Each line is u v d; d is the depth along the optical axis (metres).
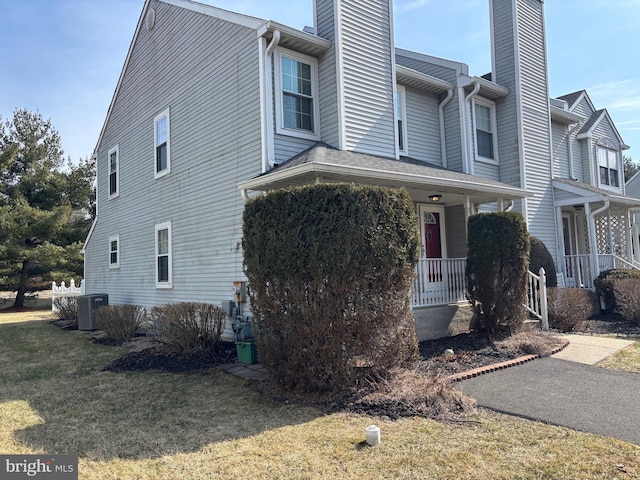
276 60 8.53
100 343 9.77
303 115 8.90
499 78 12.99
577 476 3.24
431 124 11.80
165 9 11.76
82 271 22.97
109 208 14.99
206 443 4.07
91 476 3.45
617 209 14.87
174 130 11.26
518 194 9.74
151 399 5.52
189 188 10.55
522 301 8.26
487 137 12.63
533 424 4.30
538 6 13.83
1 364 7.87
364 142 9.02
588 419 4.38
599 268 12.82
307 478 3.32
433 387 5.14
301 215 5.25
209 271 9.74
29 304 23.72
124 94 14.05
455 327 8.74
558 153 15.36
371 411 4.76
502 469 3.38
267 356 5.55
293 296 5.23
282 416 4.74
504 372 6.25
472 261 8.40
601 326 10.02
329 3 9.05
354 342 5.14
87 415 4.96
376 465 3.50
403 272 5.44
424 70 12.52
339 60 8.77
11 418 4.89
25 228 20.70
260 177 7.45
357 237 5.11
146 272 12.39
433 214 11.17
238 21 9.00
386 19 9.84
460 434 4.09
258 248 5.55
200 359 7.54
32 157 24.44
